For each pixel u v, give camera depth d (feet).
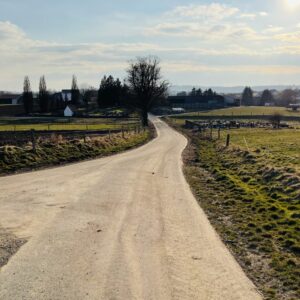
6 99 622.95
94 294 31.86
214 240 45.21
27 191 67.72
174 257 40.04
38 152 102.94
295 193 62.44
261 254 40.91
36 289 32.55
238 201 62.80
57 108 520.83
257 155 107.65
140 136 194.59
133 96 305.32
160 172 91.15
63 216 53.57
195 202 62.95
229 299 31.63
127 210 57.31
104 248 42.01
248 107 627.87
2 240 44.06
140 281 34.45
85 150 120.37
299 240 43.86
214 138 188.55
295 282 34.35
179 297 31.78
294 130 237.86
